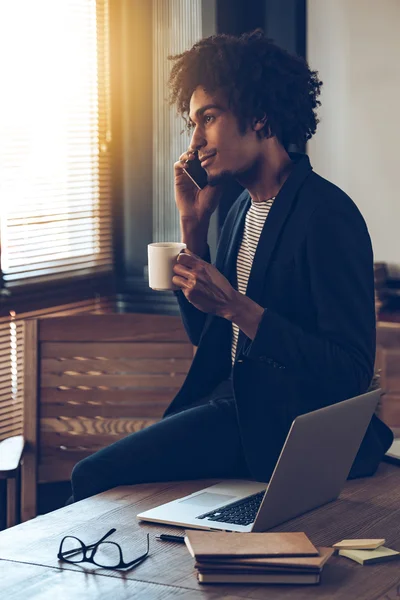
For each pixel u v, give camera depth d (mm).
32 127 3967
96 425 3145
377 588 1542
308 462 1801
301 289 2125
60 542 1750
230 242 2383
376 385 2486
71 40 4094
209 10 4047
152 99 4211
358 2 4613
